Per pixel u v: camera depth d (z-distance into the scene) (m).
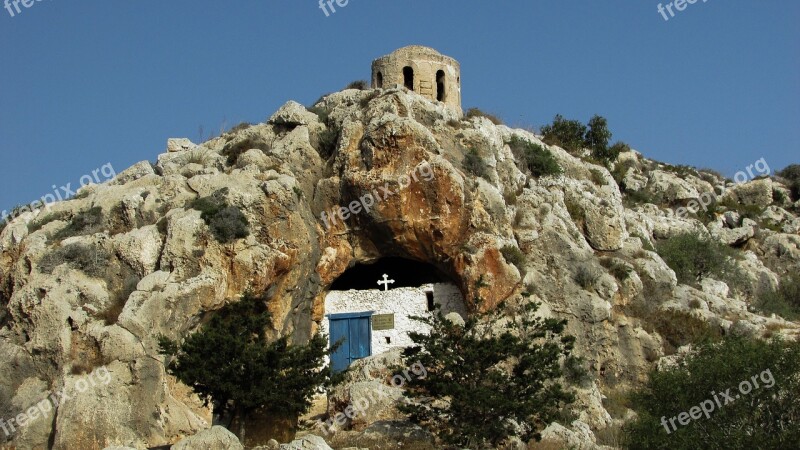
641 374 38.53
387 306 40.03
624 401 36.94
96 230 38.84
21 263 37.47
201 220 36.34
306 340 38.91
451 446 29.16
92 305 34.88
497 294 37.81
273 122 43.81
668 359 37.84
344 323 40.03
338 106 43.50
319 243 39.34
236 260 35.84
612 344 38.53
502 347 29.44
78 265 36.47
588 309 38.41
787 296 51.19
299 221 38.00
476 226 39.00
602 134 58.78
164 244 36.44
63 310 34.59
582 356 37.78
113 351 32.53
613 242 43.31
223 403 29.17
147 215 38.81
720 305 43.22
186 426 32.19
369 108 41.12
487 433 28.64
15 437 32.47
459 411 28.98
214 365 28.69
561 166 47.00
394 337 39.59
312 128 42.62
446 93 47.62
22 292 35.69
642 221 49.97
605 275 39.91
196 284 34.59
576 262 40.06
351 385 33.12
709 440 26.08
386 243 39.38
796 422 25.89
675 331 40.09
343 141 40.16
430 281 41.25
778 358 26.66
